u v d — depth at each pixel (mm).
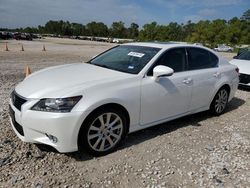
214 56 5703
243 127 5293
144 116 4281
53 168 3508
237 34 80438
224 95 5918
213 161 3900
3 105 5855
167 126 5125
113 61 4770
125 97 3912
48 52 23719
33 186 3137
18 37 54781
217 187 3303
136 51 4809
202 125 5293
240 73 8445
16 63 14055
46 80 3904
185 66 4957
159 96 4383
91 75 4066
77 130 3494
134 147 4176
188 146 4324
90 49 31969
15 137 4250
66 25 136500
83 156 3824
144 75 4230
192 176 3508
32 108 3457
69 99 3436
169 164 3760
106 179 3350
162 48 4711
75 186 3184
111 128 3906
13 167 3482
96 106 3600
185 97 4875
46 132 3428
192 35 90375
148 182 3340
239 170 3699
